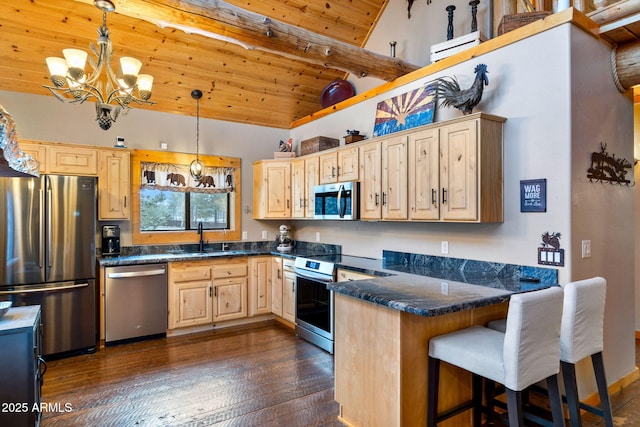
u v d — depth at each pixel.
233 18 2.77
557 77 2.46
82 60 2.43
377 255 3.99
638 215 4.12
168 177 4.66
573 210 2.40
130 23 3.64
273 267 4.73
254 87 4.79
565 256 2.40
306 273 3.97
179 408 2.60
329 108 4.75
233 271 4.51
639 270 4.10
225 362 3.42
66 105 4.08
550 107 2.49
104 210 4.02
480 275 2.82
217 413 2.53
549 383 1.90
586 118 2.52
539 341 1.79
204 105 4.77
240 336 4.17
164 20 2.64
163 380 3.04
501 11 3.19
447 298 2.02
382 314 2.09
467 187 2.67
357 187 3.70
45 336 3.45
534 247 2.57
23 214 3.40
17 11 3.29
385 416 2.06
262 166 5.02
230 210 5.20
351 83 4.88
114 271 3.83
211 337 4.14
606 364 2.69
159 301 4.07
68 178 3.60
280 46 3.06
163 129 4.64
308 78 4.92
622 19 2.47
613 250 2.75
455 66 3.17
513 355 1.71
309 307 3.99
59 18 3.43
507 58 2.76
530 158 2.60
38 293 3.43
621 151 2.84
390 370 2.03
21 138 3.87
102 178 4.00
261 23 2.88
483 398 2.43
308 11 4.18
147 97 2.81
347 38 4.62
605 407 2.19
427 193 2.97
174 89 4.44
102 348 3.79
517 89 2.69
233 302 4.51
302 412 2.54
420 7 4.01
